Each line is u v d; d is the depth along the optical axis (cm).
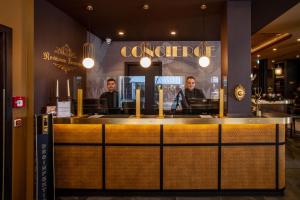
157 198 430
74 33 620
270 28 757
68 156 440
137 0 486
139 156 436
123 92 860
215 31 723
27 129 421
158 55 859
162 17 591
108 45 862
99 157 438
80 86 662
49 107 445
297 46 1067
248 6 486
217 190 437
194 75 855
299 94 1533
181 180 436
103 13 566
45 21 482
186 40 850
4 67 362
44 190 389
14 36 384
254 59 1589
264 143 433
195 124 429
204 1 489
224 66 514
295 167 584
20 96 399
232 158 434
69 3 502
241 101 486
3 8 360
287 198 427
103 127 436
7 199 367
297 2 494
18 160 399
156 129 433
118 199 427
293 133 974
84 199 429
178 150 433
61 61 550
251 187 436
